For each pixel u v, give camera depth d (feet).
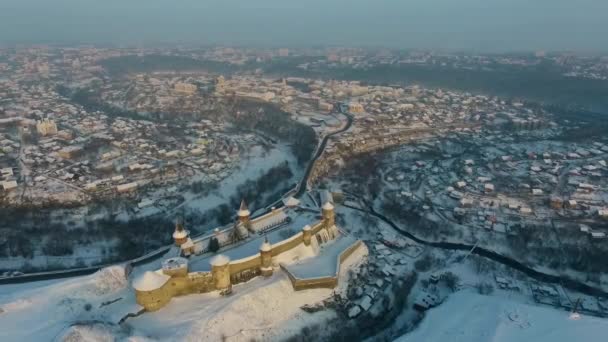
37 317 517.14
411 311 650.02
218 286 581.94
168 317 534.37
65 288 566.77
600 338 522.88
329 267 654.53
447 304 620.90
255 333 544.62
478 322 563.48
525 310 581.94
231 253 654.53
